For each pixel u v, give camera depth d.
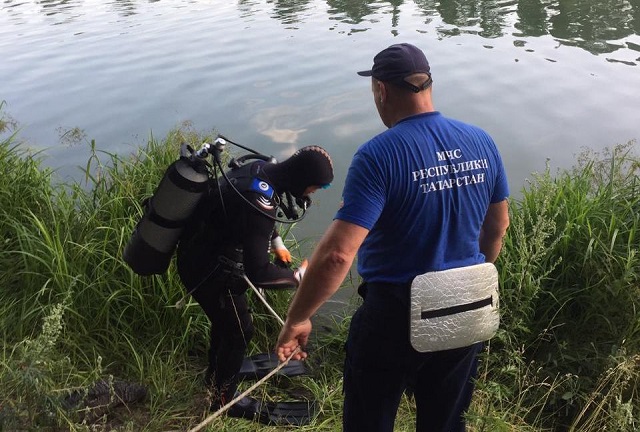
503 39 10.47
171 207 2.39
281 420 2.81
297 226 4.91
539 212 3.50
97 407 2.62
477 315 1.86
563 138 6.39
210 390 2.82
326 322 3.72
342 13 13.41
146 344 3.23
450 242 1.83
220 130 6.77
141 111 7.43
